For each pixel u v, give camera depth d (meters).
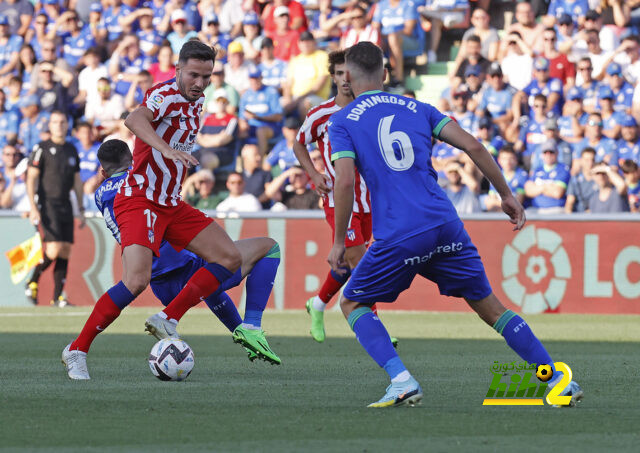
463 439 12.49
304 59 54.00
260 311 21.86
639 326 37.91
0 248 48.84
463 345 29.64
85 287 48.25
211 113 53.16
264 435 12.80
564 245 44.94
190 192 51.31
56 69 57.31
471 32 54.84
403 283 15.59
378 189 15.38
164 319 19.98
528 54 51.91
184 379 19.73
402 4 55.81
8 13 62.16
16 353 26.56
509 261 45.47
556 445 12.05
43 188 47.06
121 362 23.97
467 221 45.81
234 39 57.97
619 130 47.84
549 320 41.03
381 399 15.80
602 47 52.12
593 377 20.83
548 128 47.75
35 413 14.80
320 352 27.16
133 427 13.47
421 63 57.41
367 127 15.44
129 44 58.09
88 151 53.84
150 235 20.12
